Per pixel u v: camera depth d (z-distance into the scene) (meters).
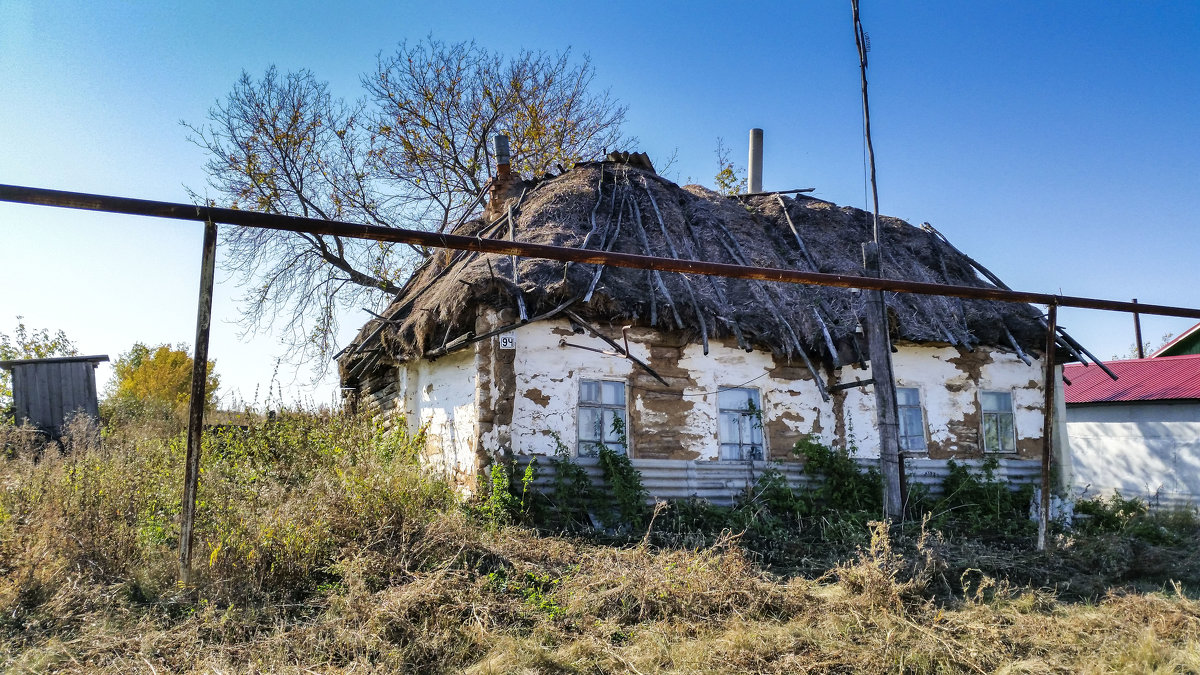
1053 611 6.53
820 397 10.49
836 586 6.69
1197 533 10.15
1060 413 11.81
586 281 9.30
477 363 8.80
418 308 10.50
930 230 14.26
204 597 5.68
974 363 11.54
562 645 5.33
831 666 5.14
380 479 7.39
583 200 11.73
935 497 10.61
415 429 11.59
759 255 11.91
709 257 11.41
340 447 9.92
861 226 13.79
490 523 7.83
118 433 12.21
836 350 10.47
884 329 9.23
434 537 6.68
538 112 24.84
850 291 11.44
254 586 5.88
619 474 8.84
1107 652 5.50
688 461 9.47
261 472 8.98
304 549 6.29
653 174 13.62
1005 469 11.20
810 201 14.45
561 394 9.12
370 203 23.08
